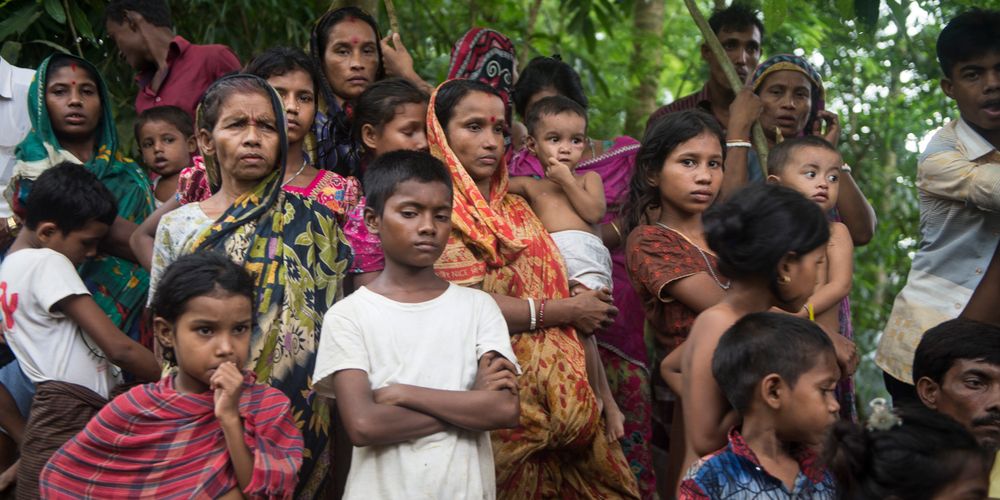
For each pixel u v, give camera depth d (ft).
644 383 15.19
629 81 28.48
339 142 15.10
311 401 12.05
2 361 14.20
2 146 16.96
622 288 15.43
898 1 16.10
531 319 12.89
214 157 12.67
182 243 12.21
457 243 13.09
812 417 9.66
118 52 20.45
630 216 14.39
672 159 13.56
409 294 11.41
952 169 14.65
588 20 24.39
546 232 13.80
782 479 9.85
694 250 13.34
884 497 8.71
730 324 10.60
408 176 11.31
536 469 13.07
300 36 21.80
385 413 10.62
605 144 17.37
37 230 13.64
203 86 18.39
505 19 25.75
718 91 18.44
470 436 11.07
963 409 11.46
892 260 26.16
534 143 14.85
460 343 11.26
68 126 15.52
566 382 12.82
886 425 8.82
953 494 8.69
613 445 13.56
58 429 13.03
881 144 24.58
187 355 10.58
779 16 15.05
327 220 12.70
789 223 10.31
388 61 16.61
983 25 14.40
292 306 12.03
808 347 9.71
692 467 10.01
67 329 13.25
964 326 11.71
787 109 16.38
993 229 14.69
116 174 15.76
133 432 10.57
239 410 10.71
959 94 14.70
